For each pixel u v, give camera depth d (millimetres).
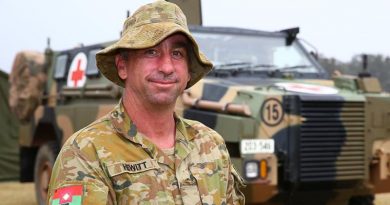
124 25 2023
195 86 5426
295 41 6688
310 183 5121
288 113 5078
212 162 2029
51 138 7906
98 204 1763
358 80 5863
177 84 1953
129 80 1968
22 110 7965
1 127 10969
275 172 4984
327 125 5195
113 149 1852
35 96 7836
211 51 6129
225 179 2057
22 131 8156
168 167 1911
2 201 8617
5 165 10992
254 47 6363
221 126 5039
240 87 5301
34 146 8047
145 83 1919
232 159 4980
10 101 8156
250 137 4914
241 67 6102
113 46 1925
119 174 1820
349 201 6176
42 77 7867
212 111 5168
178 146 1969
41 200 7555
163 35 1869
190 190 1920
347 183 5340
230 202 2105
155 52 1934
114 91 6109
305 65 6492
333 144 5219
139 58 1929
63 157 1837
